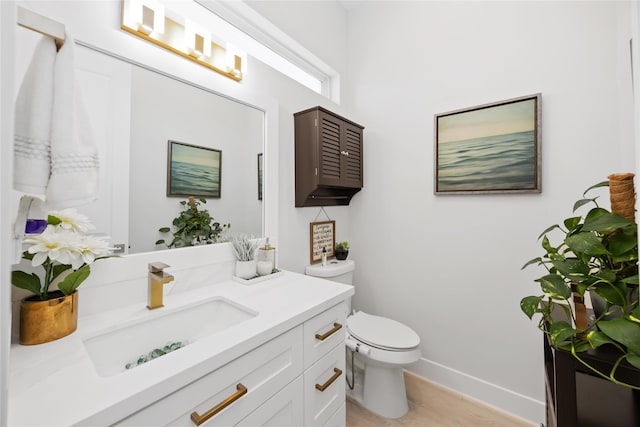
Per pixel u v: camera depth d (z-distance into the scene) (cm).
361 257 215
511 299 154
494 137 157
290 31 170
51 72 63
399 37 197
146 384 53
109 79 93
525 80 150
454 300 173
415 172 189
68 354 64
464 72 170
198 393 61
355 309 218
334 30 210
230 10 144
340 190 199
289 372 86
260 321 81
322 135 163
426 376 182
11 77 37
